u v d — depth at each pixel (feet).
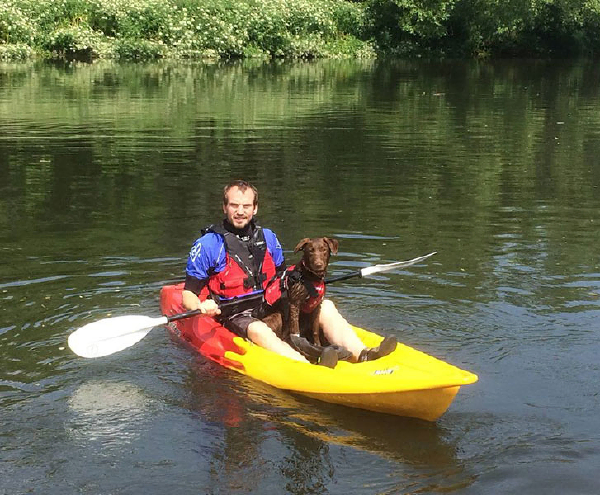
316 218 28.17
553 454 13.32
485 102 63.82
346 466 13.06
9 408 14.80
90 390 15.61
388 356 15.75
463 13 114.73
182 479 12.66
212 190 32.07
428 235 26.22
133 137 43.29
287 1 103.96
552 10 122.01
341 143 43.29
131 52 90.12
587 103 64.69
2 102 54.54
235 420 14.56
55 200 30.27
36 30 87.71
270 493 12.30
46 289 20.93
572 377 16.16
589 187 33.78
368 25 112.37
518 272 22.50
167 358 17.21
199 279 17.20
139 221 27.53
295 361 15.83
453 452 13.47
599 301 20.26
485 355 17.19
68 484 12.50
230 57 97.35
